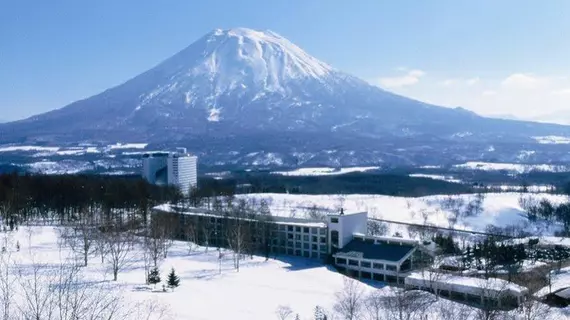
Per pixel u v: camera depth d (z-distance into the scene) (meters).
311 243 162.38
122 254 137.62
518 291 104.94
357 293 108.88
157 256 132.88
